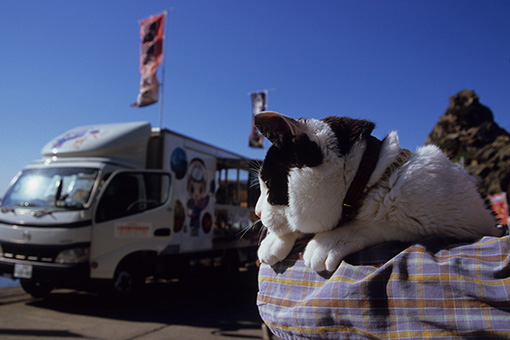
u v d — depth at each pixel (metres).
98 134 6.77
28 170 6.70
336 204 1.12
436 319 0.86
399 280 0.93
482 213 1.15
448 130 22.86
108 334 5.11
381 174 1.10
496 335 0.80
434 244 0.98
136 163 6.83
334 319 0.99
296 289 1.16
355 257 1.06
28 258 5.85
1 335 4.84
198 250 7.82
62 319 5.74
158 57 12.28
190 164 7.74
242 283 9.88
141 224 6.36
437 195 1.06
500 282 0.83
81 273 5.70
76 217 5.76
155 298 7.62
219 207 8.70
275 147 1.25
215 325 5.81
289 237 1.27
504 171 16.59
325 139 1.13
